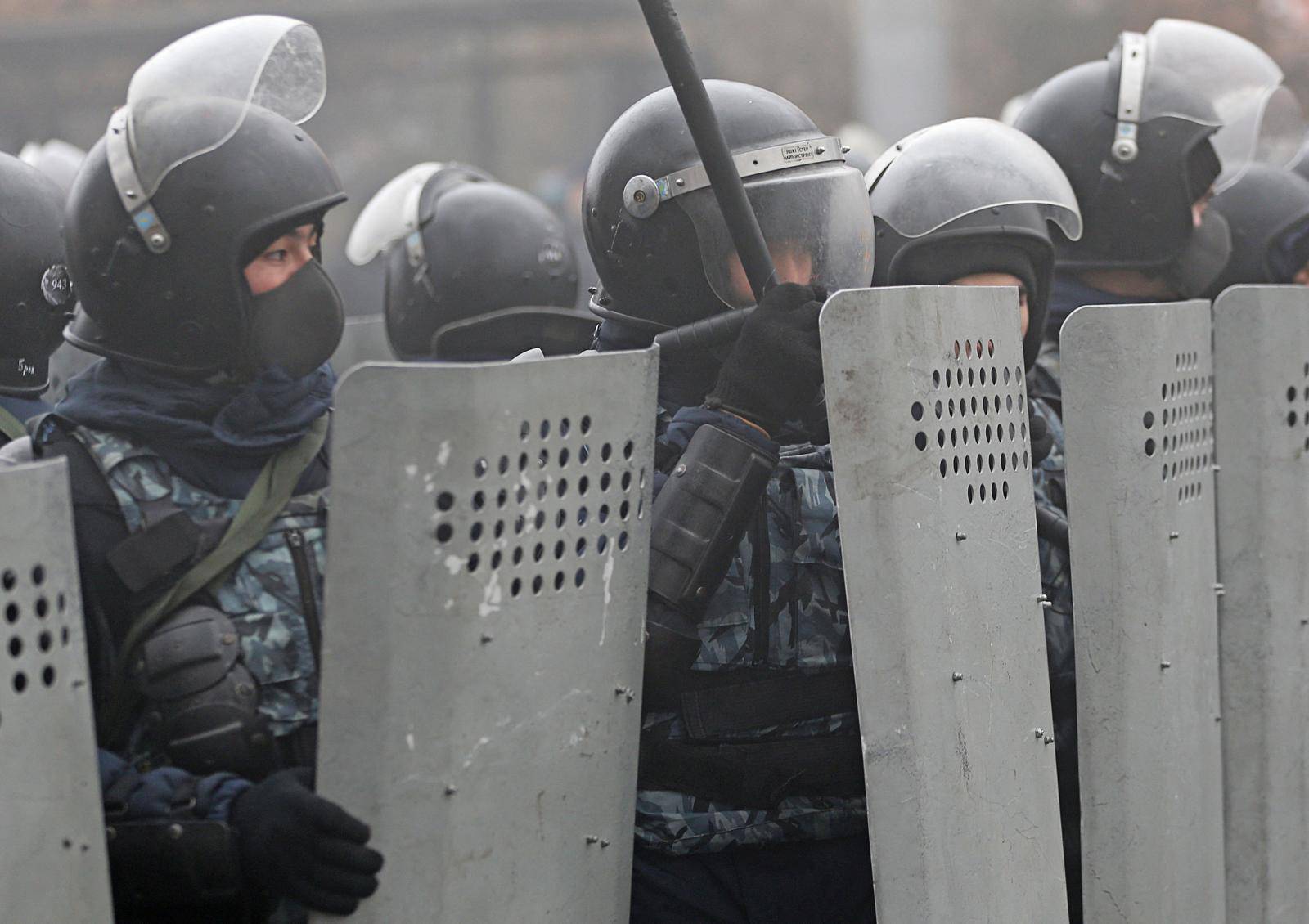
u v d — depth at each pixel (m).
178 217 8.18
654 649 8.40
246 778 7.60
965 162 10.80
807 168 9.20
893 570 8.01
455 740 7.20
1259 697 10.88
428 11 59.59
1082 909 10.00
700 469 8.48
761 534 8.83
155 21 55.47
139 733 7.73
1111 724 9.44
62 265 10.95
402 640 7.03
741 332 8.70
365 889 7.00
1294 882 11.24
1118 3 55.47
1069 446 9.41
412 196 15.50
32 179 10.95
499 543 7.28
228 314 8.23
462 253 15.17
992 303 8.85
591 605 7.70
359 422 6.88
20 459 8.16
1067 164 13.30
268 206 8.25
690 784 8.73
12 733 6.34
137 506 7.86
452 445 7.06
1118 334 9.35
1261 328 10.77
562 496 7.53
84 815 6.58
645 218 9.34
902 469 8.07
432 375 6.99
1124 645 9.45
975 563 8.59
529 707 7.46
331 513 6.88
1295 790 11.21
